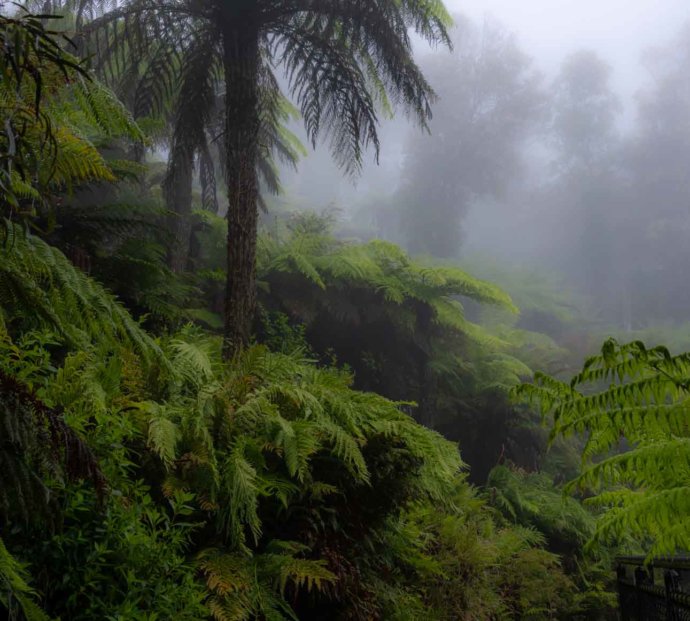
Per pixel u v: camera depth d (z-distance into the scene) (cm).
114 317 153
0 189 111
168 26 620
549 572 672
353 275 860
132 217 520
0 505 109
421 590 443
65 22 608
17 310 132
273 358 404
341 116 620
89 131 416
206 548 265
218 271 761
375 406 392
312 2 596
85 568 192
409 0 622
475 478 970
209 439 281
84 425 225
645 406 249
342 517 343
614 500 305
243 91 578
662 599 353
